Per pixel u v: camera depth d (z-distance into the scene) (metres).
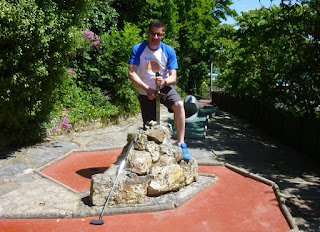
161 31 3.70
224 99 15.73
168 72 3.93
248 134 8.41
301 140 6.50
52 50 5.58
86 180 4.19
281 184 4.28
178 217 3.16
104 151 5.95
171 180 3.63
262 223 3.07
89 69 9.12
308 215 3.27
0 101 4.88
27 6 4.73
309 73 7.09
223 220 3.12
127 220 3.05
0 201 3.36
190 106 10.58
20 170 4.45
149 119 4.16
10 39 4.66
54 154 5.43
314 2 6.97
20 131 5.82
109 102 9.22
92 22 10.16
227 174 4.69
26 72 5.11
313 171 5.01
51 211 3.11
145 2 15.28
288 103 8.12
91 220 2.92
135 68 3.81
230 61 11.98
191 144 6.81
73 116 7.40
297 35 7.68
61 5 5.72
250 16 9.39
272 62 9.53
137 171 3.43
